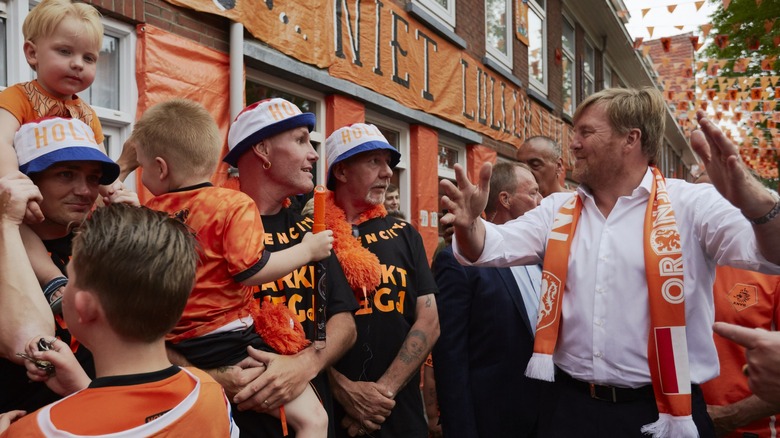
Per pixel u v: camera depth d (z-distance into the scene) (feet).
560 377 6.84
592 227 6.75
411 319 8.09
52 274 5.06
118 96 10.92
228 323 5.55
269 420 5.74
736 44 37.73
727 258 5.80
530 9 34.14
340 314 6.72
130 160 6.45
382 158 8.36
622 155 6.61
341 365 7.51
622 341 6.26
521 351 8.41
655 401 6.17
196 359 5.41
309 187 6.80
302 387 5.81
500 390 8.34
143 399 3.66
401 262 8.08
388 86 18.53
